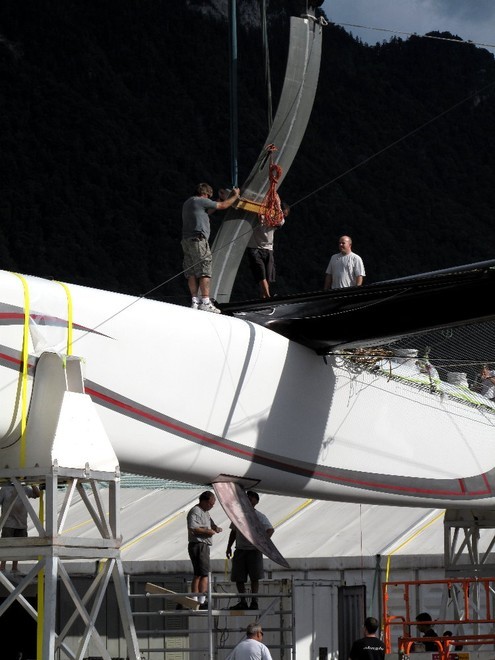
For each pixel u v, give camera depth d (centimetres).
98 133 10219
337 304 2091
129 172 10094
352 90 11219
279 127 2222
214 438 1948
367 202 10338
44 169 9944
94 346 1716
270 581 2353
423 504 2528
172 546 3166
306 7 2250
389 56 11812
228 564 2936
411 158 10938
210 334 1948
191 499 3603
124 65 10938
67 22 10888
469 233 10312
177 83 10912
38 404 1582
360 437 2320
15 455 1588
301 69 2223
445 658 2206
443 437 2578
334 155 10588
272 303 2094
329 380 2228
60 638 1496
